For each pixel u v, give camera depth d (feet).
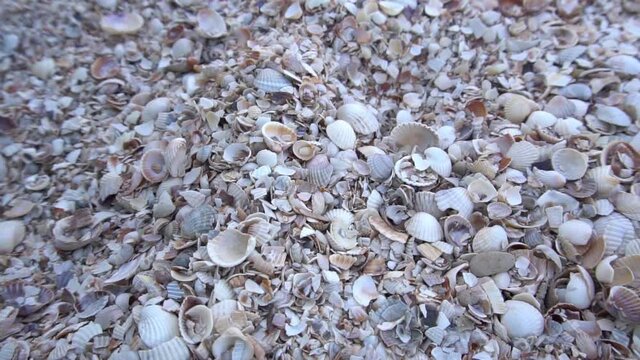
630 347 0.78
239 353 0.73
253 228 0.83
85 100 1.13
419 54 1.14
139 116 1.07
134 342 0.77
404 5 1.16
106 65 1.16
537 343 0.78
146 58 1.19
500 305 0.80
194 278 0.80
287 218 0.85
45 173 1.03
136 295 0.83
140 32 1.22
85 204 0.97
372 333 0.77
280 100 0.98
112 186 0.96
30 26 1.19
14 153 1.04
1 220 0.97
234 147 0.93
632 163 0.94
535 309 0.80
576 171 0.93
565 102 1.04
